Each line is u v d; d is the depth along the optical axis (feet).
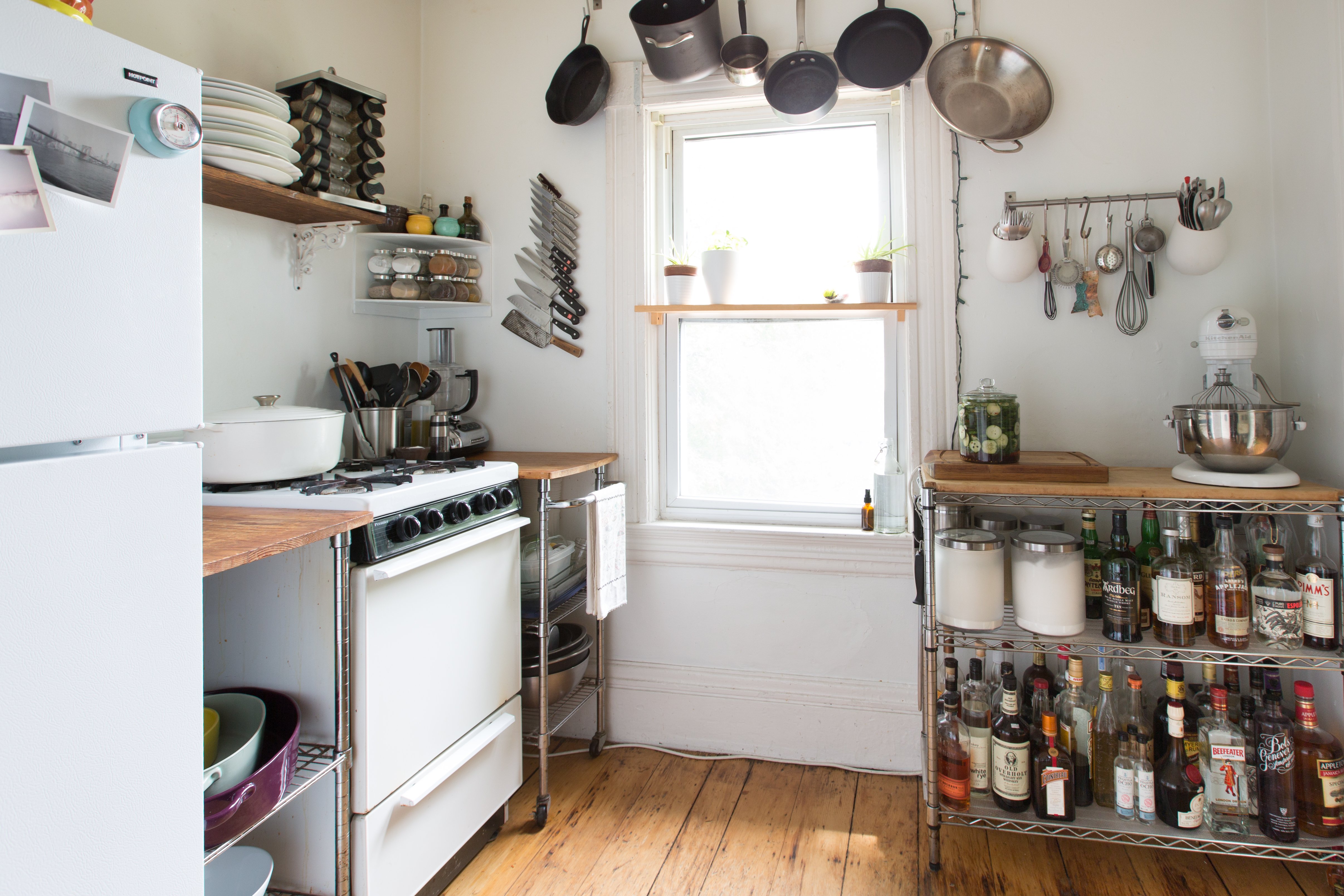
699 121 8.08
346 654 4.50
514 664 6.48
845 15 7.34
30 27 2.42
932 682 5.91
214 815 3.64
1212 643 5.67
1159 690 6.70
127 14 5.41
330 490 5.11
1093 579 6.34
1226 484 5.54
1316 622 5.43
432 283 8.04
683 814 6.76
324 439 5.61
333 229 6.72
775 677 7.77
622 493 7.36
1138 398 6.82
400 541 4.95
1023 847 6.19
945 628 6.13
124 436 2.83
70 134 2.51
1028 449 7.07
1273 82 6.42
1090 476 5.68
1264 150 6.50
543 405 8.34
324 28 7.22
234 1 6.27
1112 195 6.81
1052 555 5.80
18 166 2.35
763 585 7.77
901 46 7.09
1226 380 6.02
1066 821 5.72
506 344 8.43
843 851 6.18
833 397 7.88
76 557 2.56
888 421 7.63
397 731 4.98
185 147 2.90
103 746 2.65
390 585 4.89
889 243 7.61
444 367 7.89
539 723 7.06
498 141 8.39
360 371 7.32
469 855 6.09
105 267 2.66
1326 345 5.82
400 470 6.06
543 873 5.94
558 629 7.93
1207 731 5.66
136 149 2.76
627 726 8.16
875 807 6.84
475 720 5.88
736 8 7.57
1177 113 6.68
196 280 3.03
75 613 2.55
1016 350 7.07
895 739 7.46
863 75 7.21
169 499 2.91
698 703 7.97
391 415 6.99
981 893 5.63
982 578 5.90
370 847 4.74
